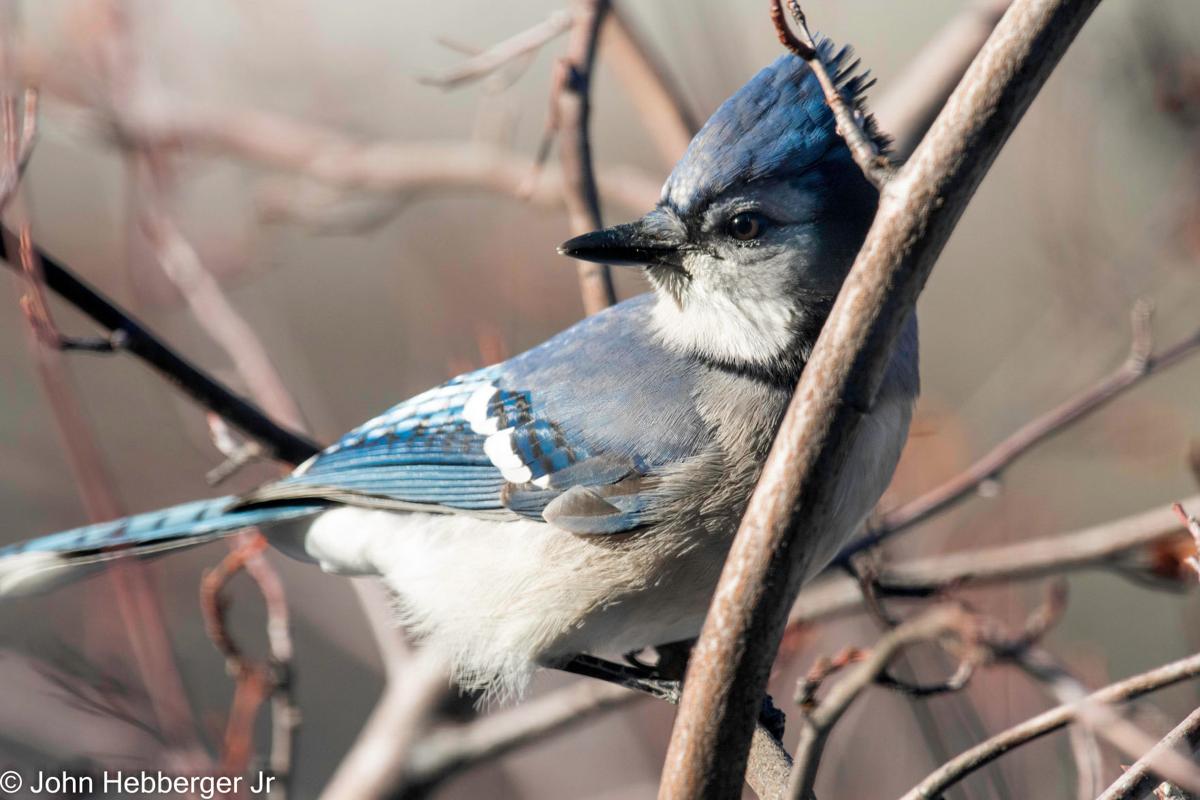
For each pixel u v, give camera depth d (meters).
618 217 13.12
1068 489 12.78
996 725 9.58
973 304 15.38
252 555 8.55
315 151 12.92
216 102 13.50
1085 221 12.84
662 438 7.75
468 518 8.32
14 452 13.58
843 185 7.49
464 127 14.67
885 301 5.13
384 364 15.77
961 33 10.86
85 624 10.88
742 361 7.80
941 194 5.05
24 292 8.95
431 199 14.35
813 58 5.36
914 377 7.66
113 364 13.46
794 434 5.27
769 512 5.31
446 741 9.68
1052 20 4.95
